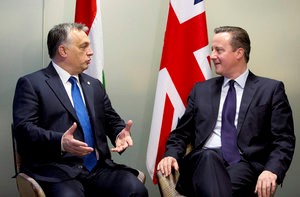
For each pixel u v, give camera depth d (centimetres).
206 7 307
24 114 225
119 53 307
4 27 296
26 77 235
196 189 219
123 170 236
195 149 254
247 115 247
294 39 306
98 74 279
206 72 284
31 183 208
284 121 244
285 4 306
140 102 309
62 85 237
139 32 307
